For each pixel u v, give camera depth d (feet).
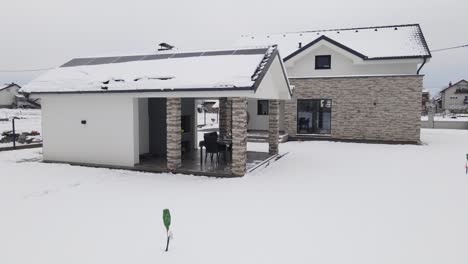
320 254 16.71
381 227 20.18
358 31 74.69
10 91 188.55
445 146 55.93
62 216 22.31
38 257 16.69
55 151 41.22
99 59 46.01
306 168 38.01
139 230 19.80
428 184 30.35
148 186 29.96
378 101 60.23
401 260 16.12
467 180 31.78
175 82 34.24
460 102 199.00
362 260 16.11
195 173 34.45
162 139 43.04
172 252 16.98
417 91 57.98
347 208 23.67
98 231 19.75
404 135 59.16
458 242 18.06
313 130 65.46
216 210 23.27
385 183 30.78
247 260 16.12
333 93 62.95
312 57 67.15
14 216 22.40
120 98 37.17
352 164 40.32
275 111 45.80
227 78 32.68
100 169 37.14
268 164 40.42
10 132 66.03
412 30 69.87
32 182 31.50
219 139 46.96
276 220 21.33
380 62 62.28
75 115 39.70
